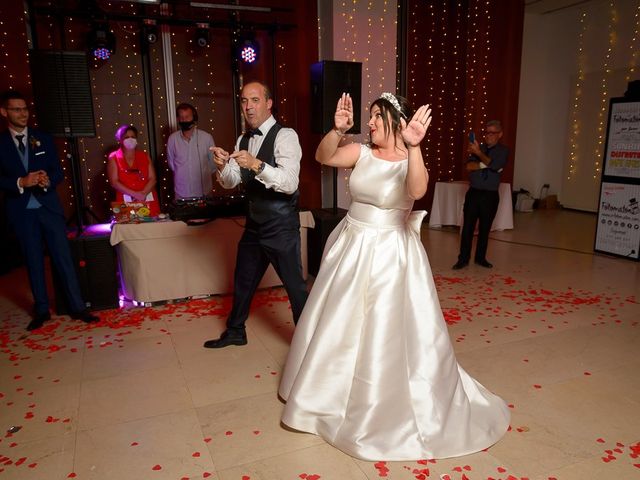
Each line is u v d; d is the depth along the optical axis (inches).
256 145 110.8
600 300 161.0
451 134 317.1
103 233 155.9
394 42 216.5
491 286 177.0
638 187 206.1
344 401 85.2
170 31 236.5
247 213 114.4
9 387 108.4
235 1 240.2
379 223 85.1
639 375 110.7
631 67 302.8
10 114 130.1
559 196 359.9
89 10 194.9
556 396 101.7
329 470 79.2
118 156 170.1
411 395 83.0
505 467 79.4
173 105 243.0
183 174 193.5
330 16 207.9
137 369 116.1
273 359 120.2
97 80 230.4
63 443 87.7
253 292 125.1
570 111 343.0
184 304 160.9
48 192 139.6
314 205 262.1
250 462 81.5
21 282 191.9
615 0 306.7
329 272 89.6
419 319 85.0
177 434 89.8
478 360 118.0
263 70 252.8
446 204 280.1
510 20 309.4
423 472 78.2
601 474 77.9
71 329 141.0
